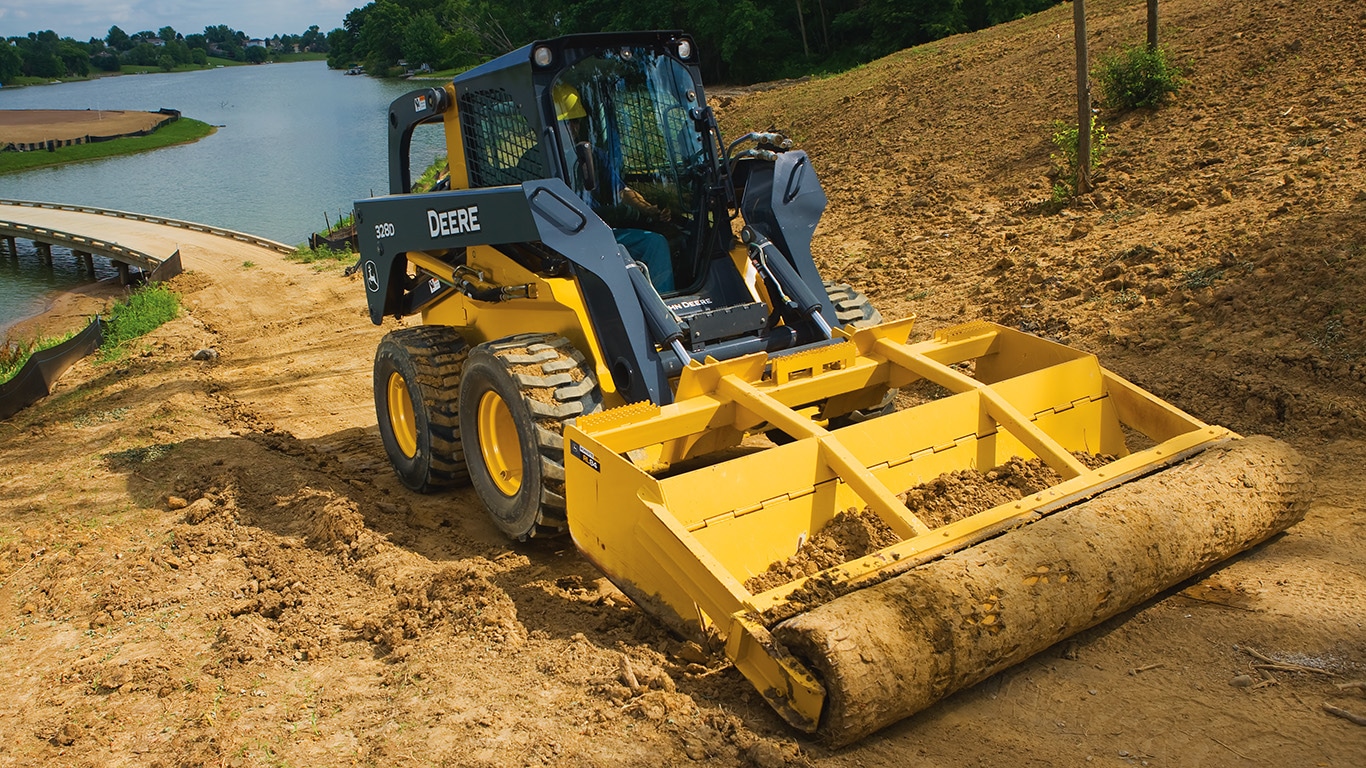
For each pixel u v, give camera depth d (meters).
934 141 15.88
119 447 8.62
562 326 5.60
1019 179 12.73
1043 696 3.71
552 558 5.44
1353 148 9.31
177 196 42.00
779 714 3.54
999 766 3.33
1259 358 6.54
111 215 32.50
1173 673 3.77
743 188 6.21
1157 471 4.43
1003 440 4.89
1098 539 3.84
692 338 5.27
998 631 3.56
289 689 4.29
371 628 4.69
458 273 6.29
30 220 31.08
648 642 4.29
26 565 6.21
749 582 4.13
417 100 6.79
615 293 5.17
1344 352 6.27
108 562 6.00
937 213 12.48
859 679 3.29
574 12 52.66
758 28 45.78
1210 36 14.34
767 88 35.91
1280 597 4.16
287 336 13.57
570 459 4.54
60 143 63.00
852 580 3.66
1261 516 4.29
